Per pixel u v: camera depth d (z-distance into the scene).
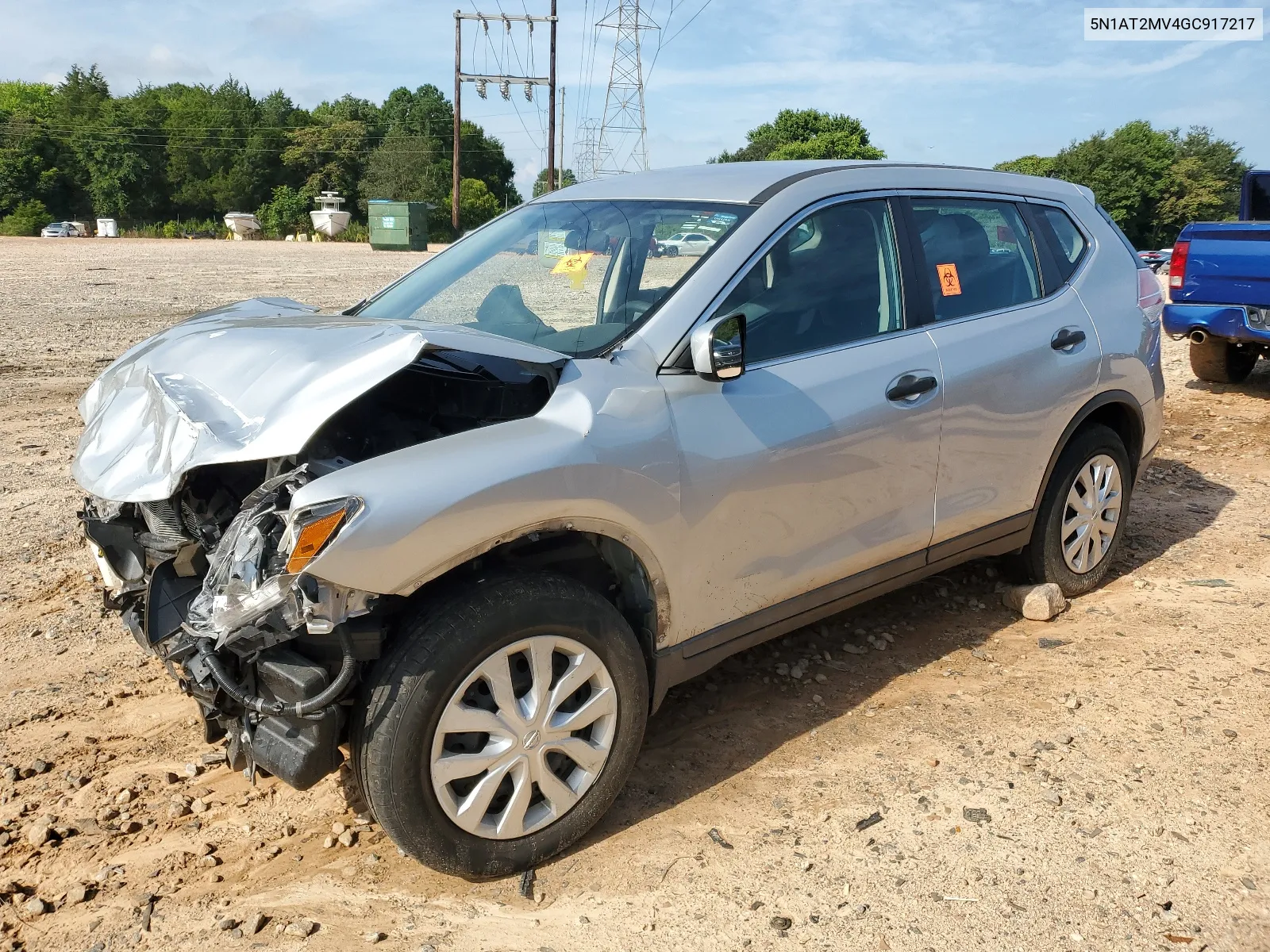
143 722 3.55
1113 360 4.34
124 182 87.44
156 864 2.82
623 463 2.74
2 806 3.07
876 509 3.48
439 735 2.51
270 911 2.63
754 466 3.05
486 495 2.49
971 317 3.85
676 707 3.67
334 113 107.44
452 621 2.49
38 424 7.72
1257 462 6.95
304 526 2.29
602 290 3.26
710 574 3.04
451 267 3.90
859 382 3.36
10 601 4.50
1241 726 3.47
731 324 2.85
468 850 2.62
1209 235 8.42
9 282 20.30
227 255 34.06
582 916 2.60
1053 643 4.15
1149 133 82.38
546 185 49.62
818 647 4.13
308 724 2.44
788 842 2.89
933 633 4.27
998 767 3.25
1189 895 2.65
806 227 3.39
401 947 2.50
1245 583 4.77
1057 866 2.76
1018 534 4.21
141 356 3.28
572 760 2.80
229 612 2.39
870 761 3.30
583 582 3.02
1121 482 4.63
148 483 2.64
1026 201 4.29
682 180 3.73
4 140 83.50
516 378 3.02
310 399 2.57
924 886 2.70
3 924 2.59
